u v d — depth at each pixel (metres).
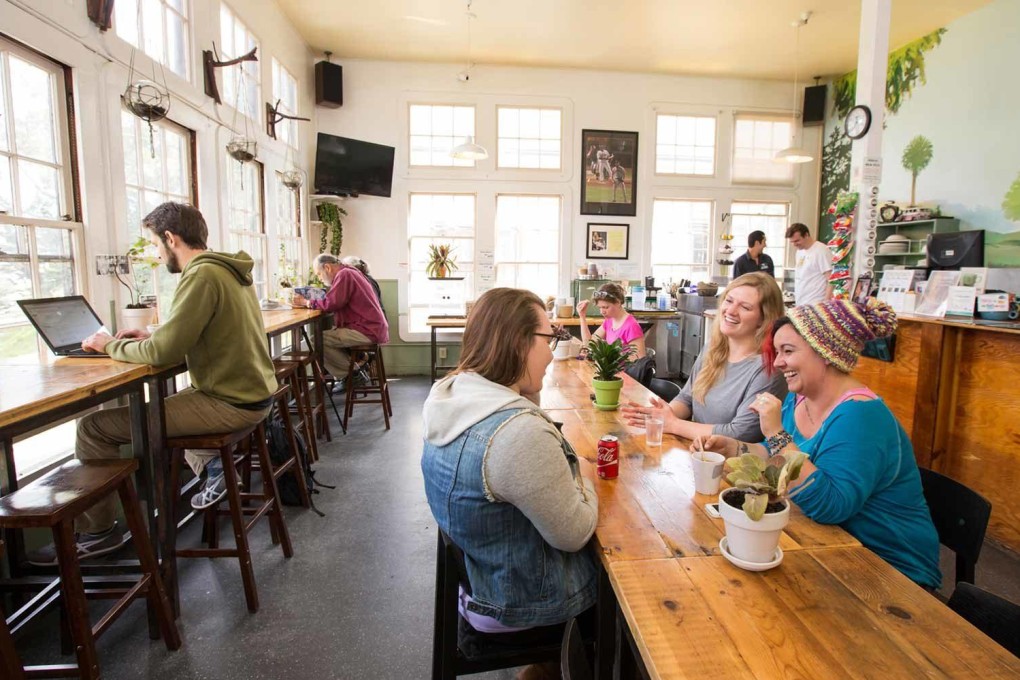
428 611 2.13
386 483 3.40
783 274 6.56
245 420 2.14
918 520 1.25
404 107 6.54
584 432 1.84
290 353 4.22
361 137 6.52
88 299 2.53
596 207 6.88
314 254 6.48
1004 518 2.65
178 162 3.47
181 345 1.89
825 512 1.14
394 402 5.45
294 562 2.48
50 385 1.51
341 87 6.32
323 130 6.46
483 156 5.60
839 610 0.86
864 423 1.19
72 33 2.40
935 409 2.93
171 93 3.21
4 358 2.16
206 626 2.02
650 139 6.88
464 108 6.70
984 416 2.74
